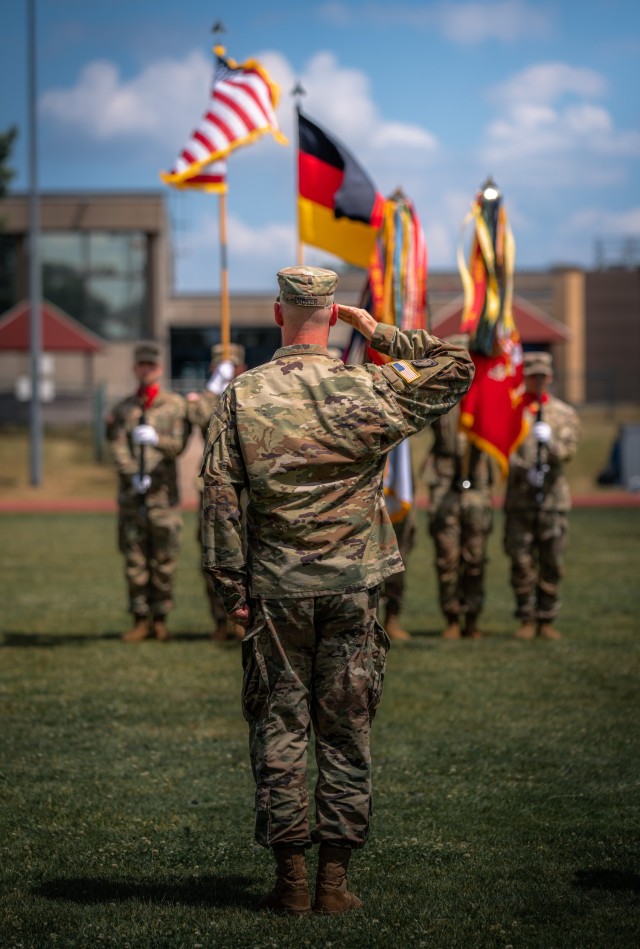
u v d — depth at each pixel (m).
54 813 9.55
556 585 17.83
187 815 9.52
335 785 7.22
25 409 68.56
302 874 7.30
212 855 8.56
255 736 7.28
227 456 7.31
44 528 36.72
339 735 7.27
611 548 30.28
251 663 7.28
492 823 9.27
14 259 96.81
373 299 16.22
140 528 17.66
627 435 50.78
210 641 17.83
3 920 7.23
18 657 16.36
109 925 7.12
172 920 7.21
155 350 17.44
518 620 20.02
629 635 18.00
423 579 25.38
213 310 88.25
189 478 50.47
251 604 7.36
